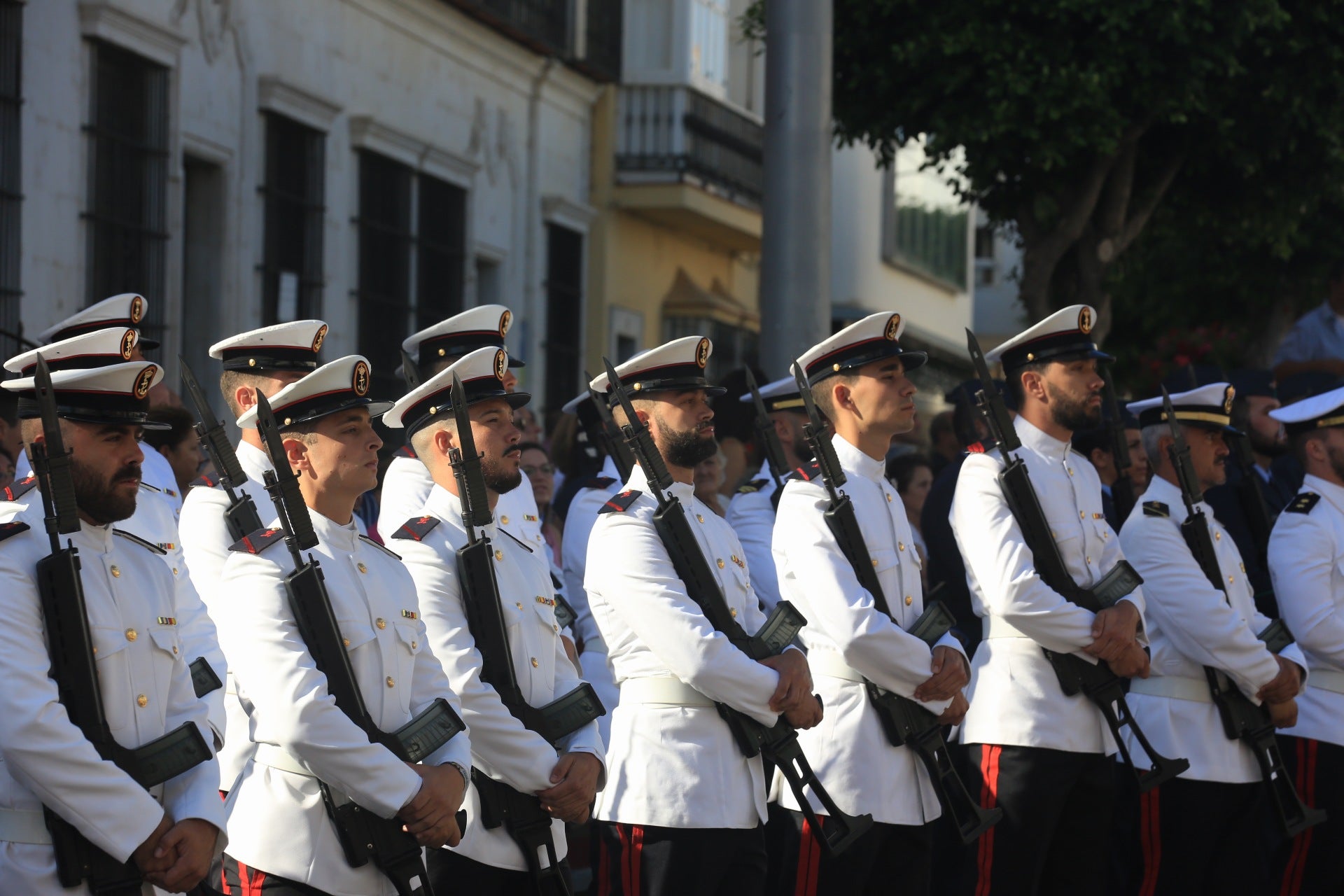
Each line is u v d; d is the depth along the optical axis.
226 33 25.72
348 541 9.53
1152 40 24.33
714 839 10.79
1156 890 13.72
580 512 15.15
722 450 17.80
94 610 8.42
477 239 33.31
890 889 11.79
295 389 9.39
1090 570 12.95
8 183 21.47
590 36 36.72
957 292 60.78
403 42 30.61
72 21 22.58
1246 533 15.21
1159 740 13.67
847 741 11.62
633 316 39.38
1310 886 14.28
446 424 10.58
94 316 11.21
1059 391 13.05
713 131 39.66
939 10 24.89
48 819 8.15
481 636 10.15
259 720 9.03
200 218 25.86
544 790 9.96
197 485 10.88
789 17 18.88
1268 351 35.75
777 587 13.95
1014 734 12.52
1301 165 27.36
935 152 26.27
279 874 9.07
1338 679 14.38
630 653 11.16
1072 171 26.47
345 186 28.98
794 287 18.86
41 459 8.26
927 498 14.80
